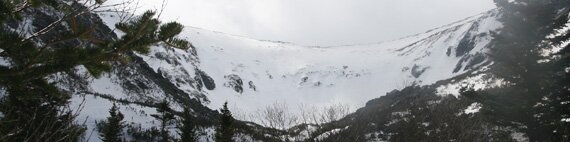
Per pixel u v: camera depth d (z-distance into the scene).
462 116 15.96
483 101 15.09
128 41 3.79
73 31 3.73
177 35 3.95
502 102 14.62
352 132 14.73
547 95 14.37
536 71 14.52
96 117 36.91
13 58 3.54
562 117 14.00
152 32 3.82
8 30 3.48
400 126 15.98
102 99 46.09
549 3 14.87
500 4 15.40
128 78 81.75
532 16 14.57
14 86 3.76
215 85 157.75
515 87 14.73
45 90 4.02
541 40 14.67
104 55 3.82
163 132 36.69
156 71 117.88
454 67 158.75
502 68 15.43
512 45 14.84
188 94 117.56
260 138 15.80
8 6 3.40
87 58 3.73
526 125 14.66
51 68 3.64
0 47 3.42
